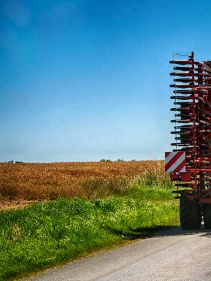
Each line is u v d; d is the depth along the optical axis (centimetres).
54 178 3688
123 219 1531
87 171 4647
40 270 929
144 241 1202
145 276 782
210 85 1435
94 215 1550
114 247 1138
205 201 1398
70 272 869
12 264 951
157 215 1717
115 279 774
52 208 1658
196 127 1427
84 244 1137
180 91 1427
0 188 2767
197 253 973
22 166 5403
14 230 1230
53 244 1122
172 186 3256
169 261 900
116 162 6600
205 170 1405
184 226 1420
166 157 1435
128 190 2838
